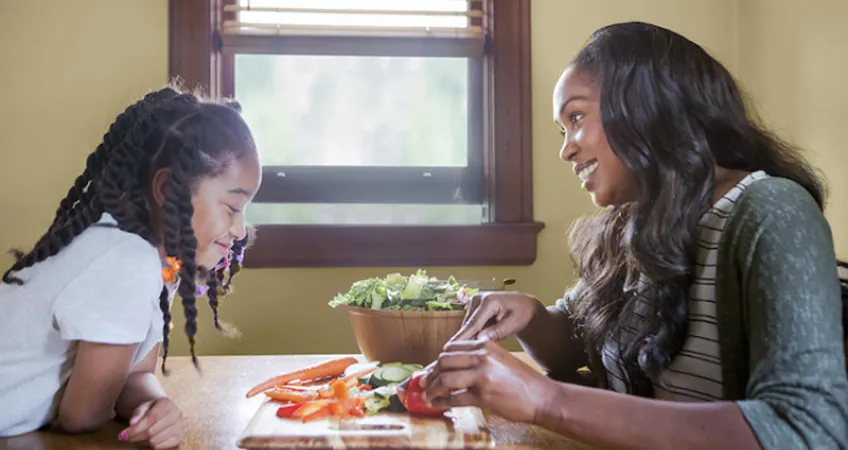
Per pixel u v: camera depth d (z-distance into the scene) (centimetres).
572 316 118
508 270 198
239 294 192
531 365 131
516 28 201
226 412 99
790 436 65
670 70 87
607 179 93
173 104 101
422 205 207
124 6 192
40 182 189
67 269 89
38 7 191
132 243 91
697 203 86
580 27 203
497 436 89
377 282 126
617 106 88
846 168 156
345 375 113
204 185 96
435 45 203
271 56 204
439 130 209
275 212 202
